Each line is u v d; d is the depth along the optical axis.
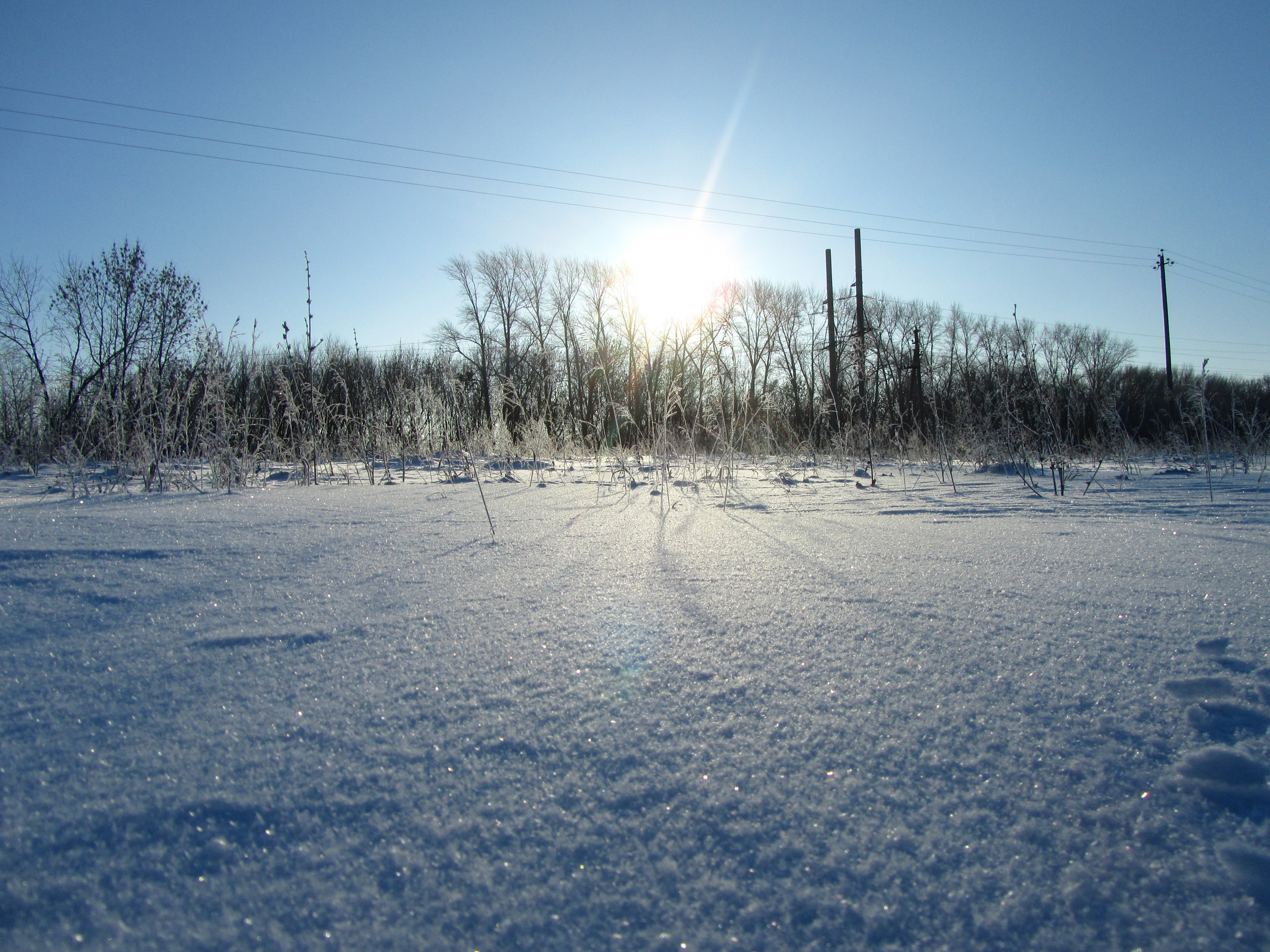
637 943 0.81
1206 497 5.54
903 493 6.20
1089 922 0.86
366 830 0.98
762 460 10.95
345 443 8.34
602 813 1.04
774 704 1.39
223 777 1.10
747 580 2.40
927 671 1.56
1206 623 1.89
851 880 0.92
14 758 1.14
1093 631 1.83
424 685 1.46
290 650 1.65
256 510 4.05
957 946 0.82
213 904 0.85
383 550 2.85
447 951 0.79
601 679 1.50
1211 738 1.26
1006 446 9.34
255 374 7.67
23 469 8.73
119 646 1.65
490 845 0.96
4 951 0.76
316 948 0.79
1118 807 1.08
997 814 1.05
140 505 4.36
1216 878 0.93
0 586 2.05
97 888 0.86
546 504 4.84
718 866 0.94
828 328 18.55
